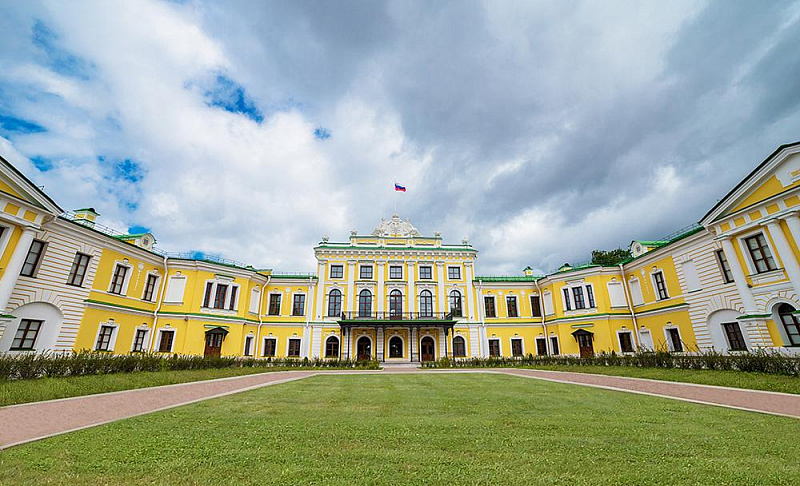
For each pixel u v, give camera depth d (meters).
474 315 37.28
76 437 6.30
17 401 9.77
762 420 7.61
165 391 12.64
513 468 4.88
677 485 4.33
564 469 4.84
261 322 35.19
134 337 26.47
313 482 4.43
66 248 21.45
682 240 24.36
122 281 25.67
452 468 4.88
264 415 8.34
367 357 34.97
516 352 36.50
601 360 23.06
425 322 33.97
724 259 21.64
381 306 36.47
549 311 36.38
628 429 6.97
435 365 28.44
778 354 14.36
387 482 4.42
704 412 8.57
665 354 19.17
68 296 21.42
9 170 16.77
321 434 6.59
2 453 5.37
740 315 20.61
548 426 7.23
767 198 17.36
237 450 5.64
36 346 19.70
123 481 4.45
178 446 5.84
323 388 13.80
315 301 36.34
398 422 7.59
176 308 28.75
